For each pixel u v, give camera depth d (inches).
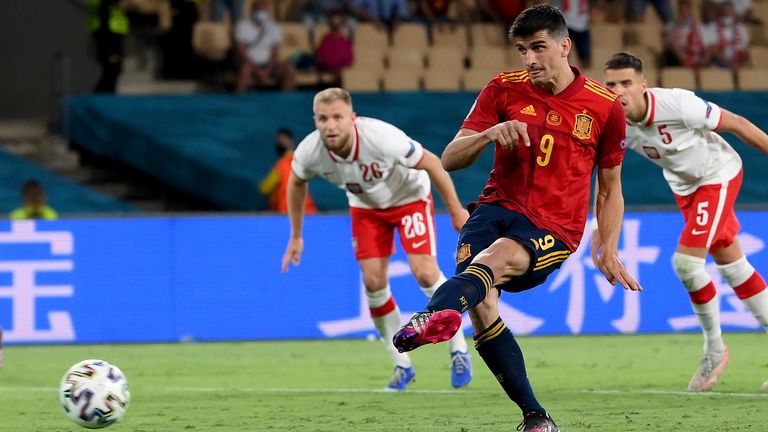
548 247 711.1
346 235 1728.6
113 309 1701.5
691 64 2507.4
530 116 722.2
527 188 725.3
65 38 2898.6
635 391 1071.0
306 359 1462.8
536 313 1726.1
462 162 693.3
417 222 1123.3
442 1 2534.5
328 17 2511.1
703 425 823.1
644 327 1732.3
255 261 1721.2
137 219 1711.4
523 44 709.9
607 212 742.5
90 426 802.2
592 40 2529.5
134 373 1323.8
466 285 656.4
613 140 733.3
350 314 1727.4
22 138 2576.3
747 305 1151.6
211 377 1273.4
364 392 1106.7
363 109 2358.5
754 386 1095.6
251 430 847.7
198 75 2591.0
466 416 903.7
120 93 2576.3
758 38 2581.2
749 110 2386.8
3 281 1685.5
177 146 2354.8
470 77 2496.3
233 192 2346.2
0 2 2864.2
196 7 2554.1
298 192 1112.8
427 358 1471.5
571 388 1105.4
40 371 1366.9
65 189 2377.0
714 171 1100.5
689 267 1079.0
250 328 1715.1
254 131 2352.4
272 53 2437.3
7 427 894.4
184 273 1713.8
